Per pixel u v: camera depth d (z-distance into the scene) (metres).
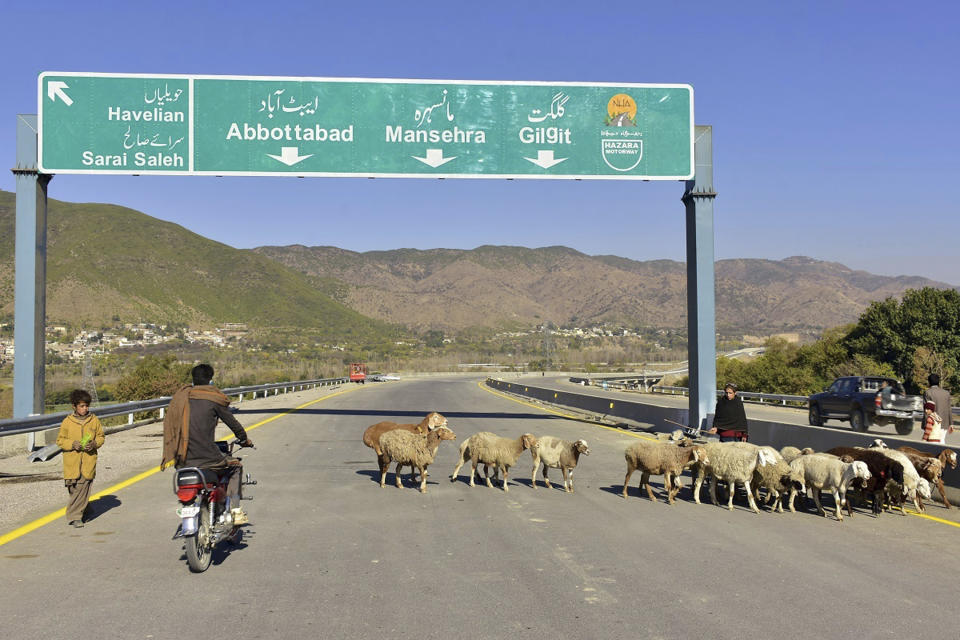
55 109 19.20
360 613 5.86
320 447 18.03
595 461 16.20
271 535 8.71
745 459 10.38
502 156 20.23
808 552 8.08
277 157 19.83
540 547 8.17
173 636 5.34
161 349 128.38
